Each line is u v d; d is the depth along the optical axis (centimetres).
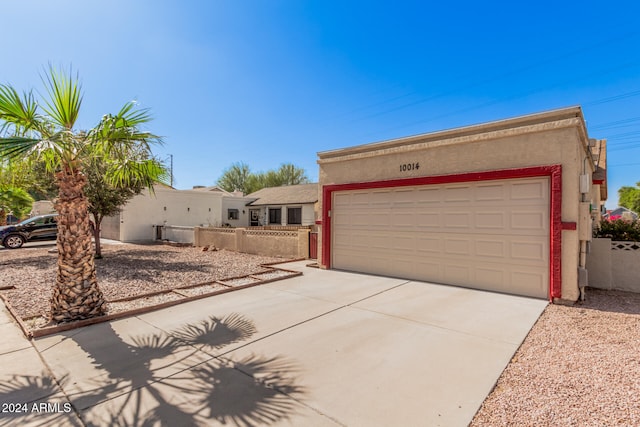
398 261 793
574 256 554
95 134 461
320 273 863
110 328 454
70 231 468
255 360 352
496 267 646
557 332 432
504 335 421
